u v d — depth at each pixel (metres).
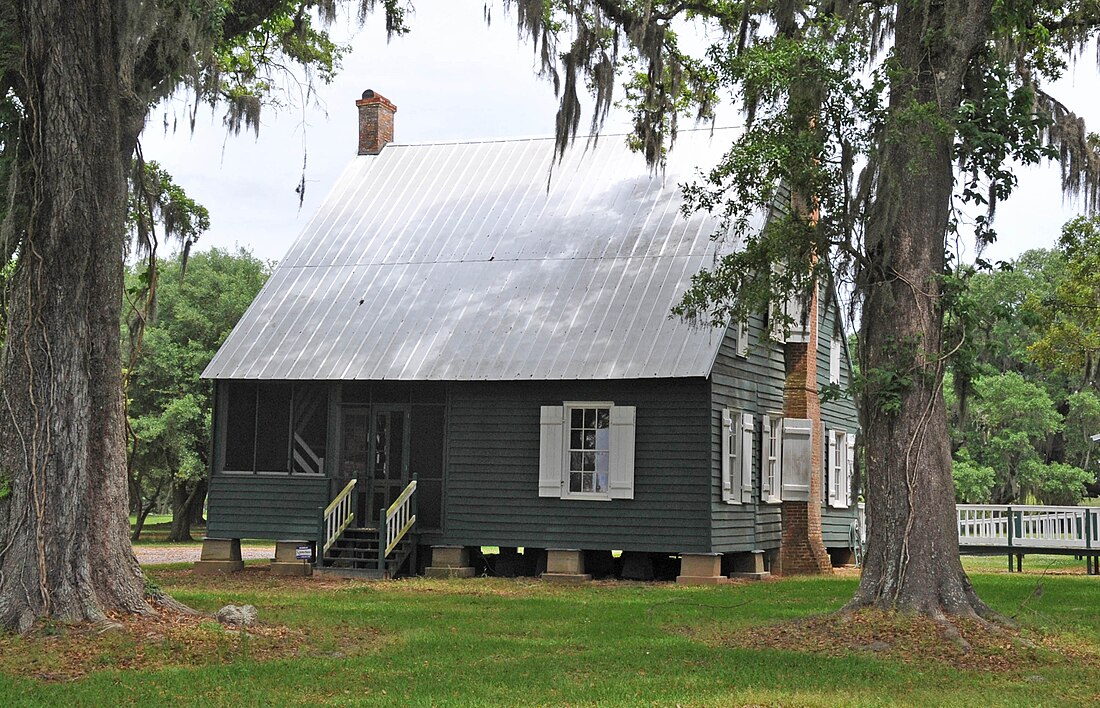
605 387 23.30
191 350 45.19
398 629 14.70
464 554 24.02
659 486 22.78
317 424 25.02
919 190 14.52
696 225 25.50
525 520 23.47
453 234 27.22
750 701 10.20
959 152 14.62
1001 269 15.05
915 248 14.48
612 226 26.17
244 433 25.19
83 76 12.95
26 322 12.92
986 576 26.17
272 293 26.72
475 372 23.56
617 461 22.98
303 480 24.75
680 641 13.86
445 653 12.77
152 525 62.53
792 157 14.91
